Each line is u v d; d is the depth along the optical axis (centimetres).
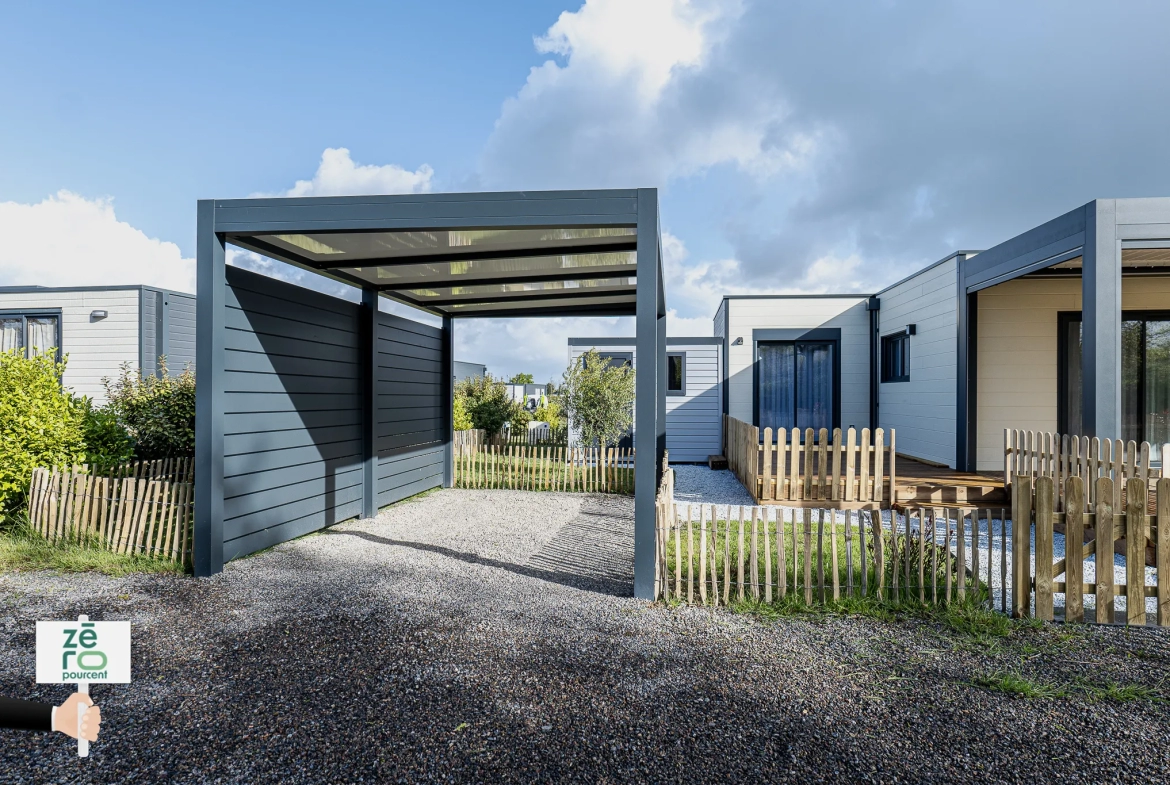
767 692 319
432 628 405
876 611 432
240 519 573
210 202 512
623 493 999
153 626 407
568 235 570
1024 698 314
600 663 354
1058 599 470
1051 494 421
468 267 704
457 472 1106
